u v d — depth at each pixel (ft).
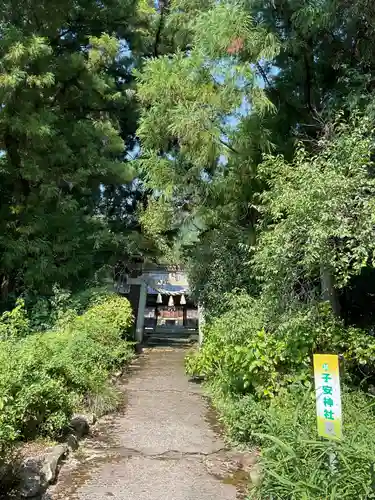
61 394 15.96
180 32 31.78
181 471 14.57
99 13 41.47
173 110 22.47
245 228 29.22
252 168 24.11
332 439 10.56
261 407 16.72
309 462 10.55
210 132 22.09
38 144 33.60
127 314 34.60
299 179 16.25
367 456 9.84
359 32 20.92
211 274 33.01
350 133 17.40
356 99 18.12
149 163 26.12
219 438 17.81
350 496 9.42
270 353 17.67
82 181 36.40
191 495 12.85
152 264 51.47
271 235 16.55
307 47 21.77
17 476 12.92
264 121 23.24
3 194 37.55
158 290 61.62
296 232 15.35
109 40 37.78
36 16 35.55
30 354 14.79
